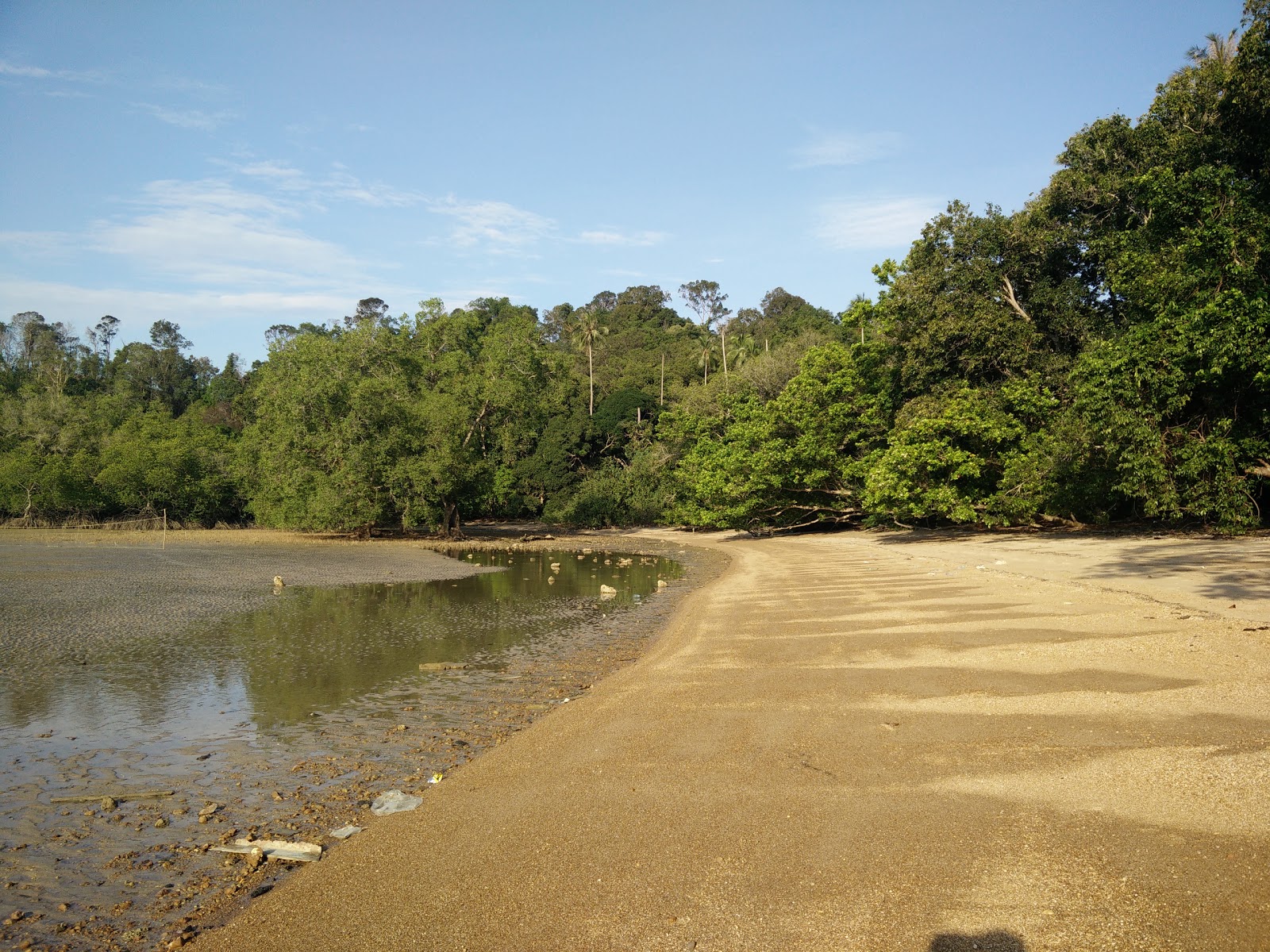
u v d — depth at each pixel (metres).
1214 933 4.26
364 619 18.88
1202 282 24.36
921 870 5.14
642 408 66.12
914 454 31.03
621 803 6.64
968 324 31.20
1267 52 24.05
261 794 7.82
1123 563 19.59
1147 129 29.17
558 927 4.81
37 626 17.14
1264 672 8.81
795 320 94.88
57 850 6.61
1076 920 4.48
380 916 5.11
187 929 5.31
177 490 57.25
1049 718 7.92
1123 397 24.69
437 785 7.58
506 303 100.31
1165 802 5.84
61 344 101.56
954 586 18.27
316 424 45.28
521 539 48.62
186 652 14.74
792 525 44.62
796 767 7.13
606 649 15.12
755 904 4.89
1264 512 28.05
